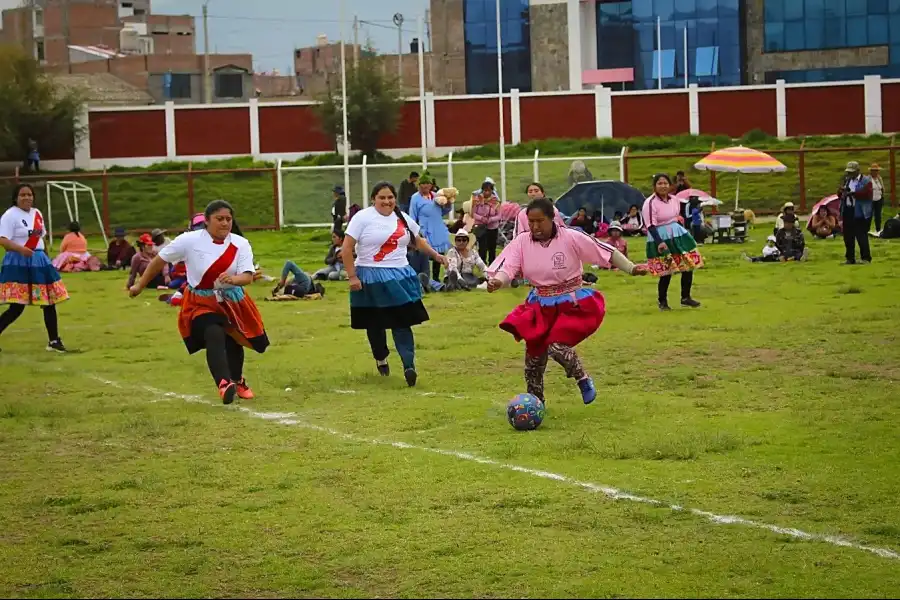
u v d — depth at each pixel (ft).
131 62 307.78
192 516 25.52
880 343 46.78
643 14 267.59
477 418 35.22
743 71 263.70
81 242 106.73
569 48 269.44
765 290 68.54
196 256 38.14
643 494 26.07
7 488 28.32
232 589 21.08
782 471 27.71
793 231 88.22
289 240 131.54
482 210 80.12
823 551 22.11
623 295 68.95
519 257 34.27
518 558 22.08
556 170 144.56
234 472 29.27
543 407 33.73
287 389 41.19
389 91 204.64
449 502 25.89
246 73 310.04
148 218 158.20
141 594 20.99
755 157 114.01
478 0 272.92
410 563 22.03
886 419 33.22
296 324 60.85
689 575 20.97
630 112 202.80
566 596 20.15
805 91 199.62
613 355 46.32
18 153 200.54
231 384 37.58
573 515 24.62
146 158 205.67
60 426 35.65
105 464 30.55
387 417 35.63
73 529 24.84
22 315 69.82
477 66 275.18
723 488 26.40
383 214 41.73
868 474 27.22
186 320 38.73
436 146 206.49
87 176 146.92
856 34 257.75
